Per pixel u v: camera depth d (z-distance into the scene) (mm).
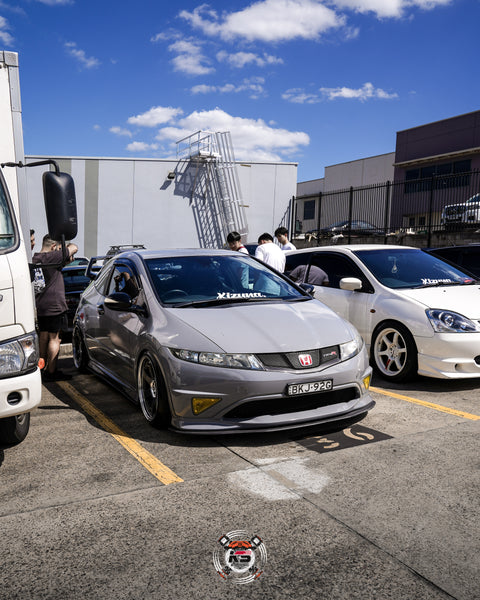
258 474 3176
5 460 3494
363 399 4062
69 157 19703
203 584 2131
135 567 2254
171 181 21031
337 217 20547
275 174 22109
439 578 2148
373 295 5762
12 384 2996
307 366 3682
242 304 4332
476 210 15109
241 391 3535
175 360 3713
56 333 5805
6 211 3350
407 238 16641
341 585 2115
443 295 5430
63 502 2865
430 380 5520
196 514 2705
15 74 4160
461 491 2908
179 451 3576
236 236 7645
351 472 3178
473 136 28781
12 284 3057
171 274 4680
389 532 2504
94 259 8953
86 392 5305
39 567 2270
